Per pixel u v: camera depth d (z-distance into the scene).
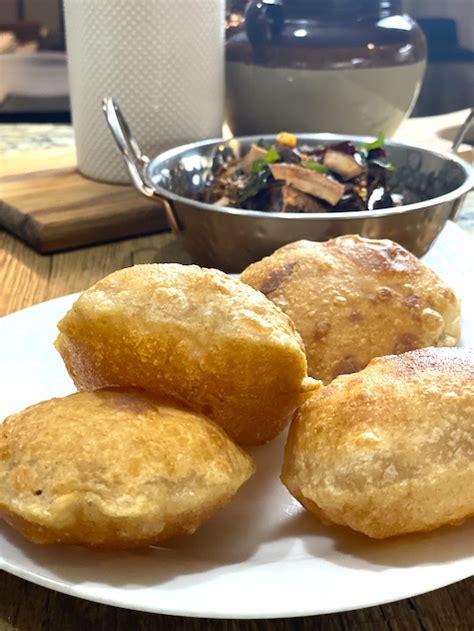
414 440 0.23
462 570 0.22
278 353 0.26
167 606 0.20
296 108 0.73
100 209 0.60
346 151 0.56
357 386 0.26
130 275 0.27
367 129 0.75
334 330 0.34
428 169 0.57
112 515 0.22
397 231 0.46
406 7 1.09
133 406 0.24
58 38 1.32
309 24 0.70
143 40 0.63
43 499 0.22
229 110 0.77
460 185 0.53
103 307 0.26
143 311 0.26
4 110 1.13
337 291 0.35
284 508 0.27
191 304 0.26
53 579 0.21
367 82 0.71
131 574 0.22
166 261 0.56
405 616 0.23
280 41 0.70
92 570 0.22
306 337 0.34
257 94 0.73
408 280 0.36
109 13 0.62
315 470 0.24
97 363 0.27
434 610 0.24
